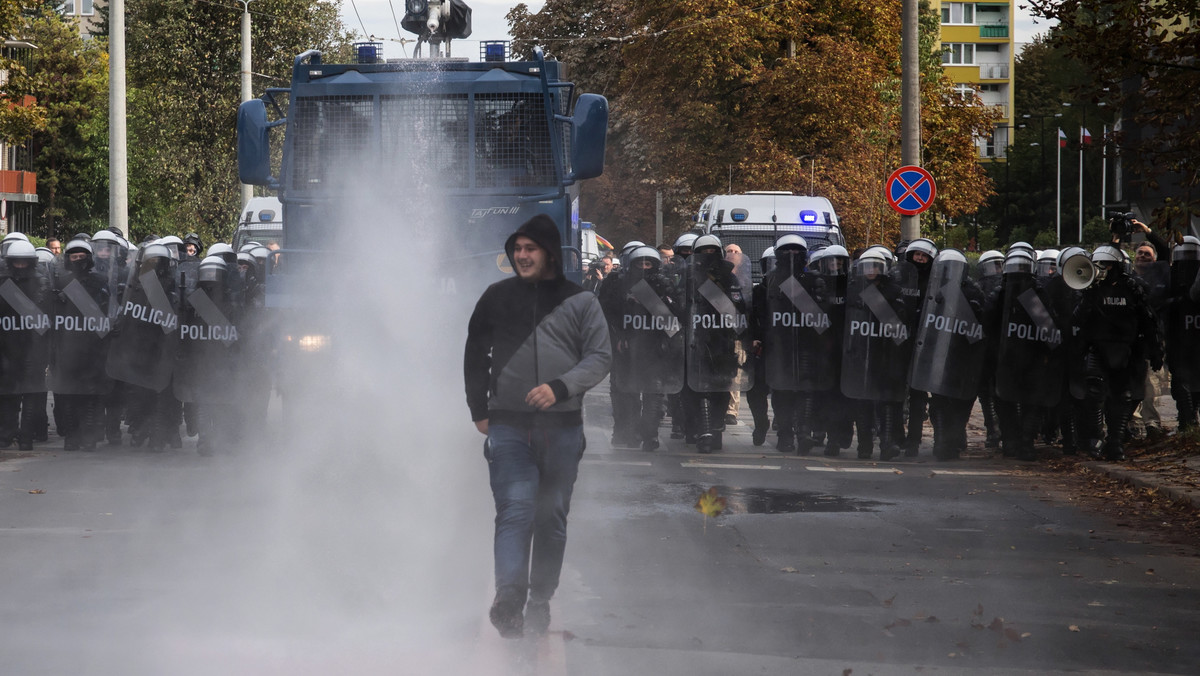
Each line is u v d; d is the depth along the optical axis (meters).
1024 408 21.67
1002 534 14.72
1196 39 18.89
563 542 9.52
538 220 9.28
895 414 21.81
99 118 122.06
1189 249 22.89
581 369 9.12
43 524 13.97
